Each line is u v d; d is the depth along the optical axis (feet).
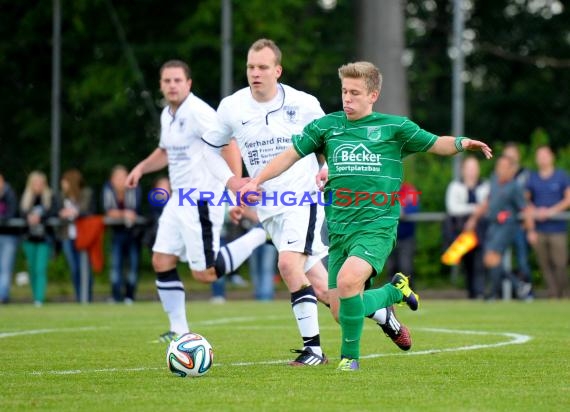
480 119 283.18
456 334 93.09
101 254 157.89
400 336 73.82
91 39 230.27
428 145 66.44
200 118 85.92
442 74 278.05
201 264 87.76
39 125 233.96
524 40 283.18
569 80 285.02
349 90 66.23
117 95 227.40
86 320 112.68
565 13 283.18
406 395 56.08
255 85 74.49
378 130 66.49
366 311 68.69
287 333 94.99
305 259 73.77
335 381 61.52
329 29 253.85
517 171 148.87
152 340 88.58
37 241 152.05
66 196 156.97
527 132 284.00
